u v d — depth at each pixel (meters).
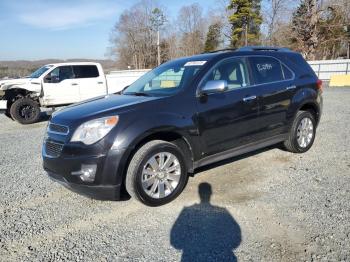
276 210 3.57
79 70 11.77
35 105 10.68
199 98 4.08
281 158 5.33
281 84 5.01
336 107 10.91
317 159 5.24
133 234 3.24
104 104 4.00
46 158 3.79
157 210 3.72
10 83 10.46
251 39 49.75
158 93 4.26
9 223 3.55
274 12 42.47
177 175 3.91
